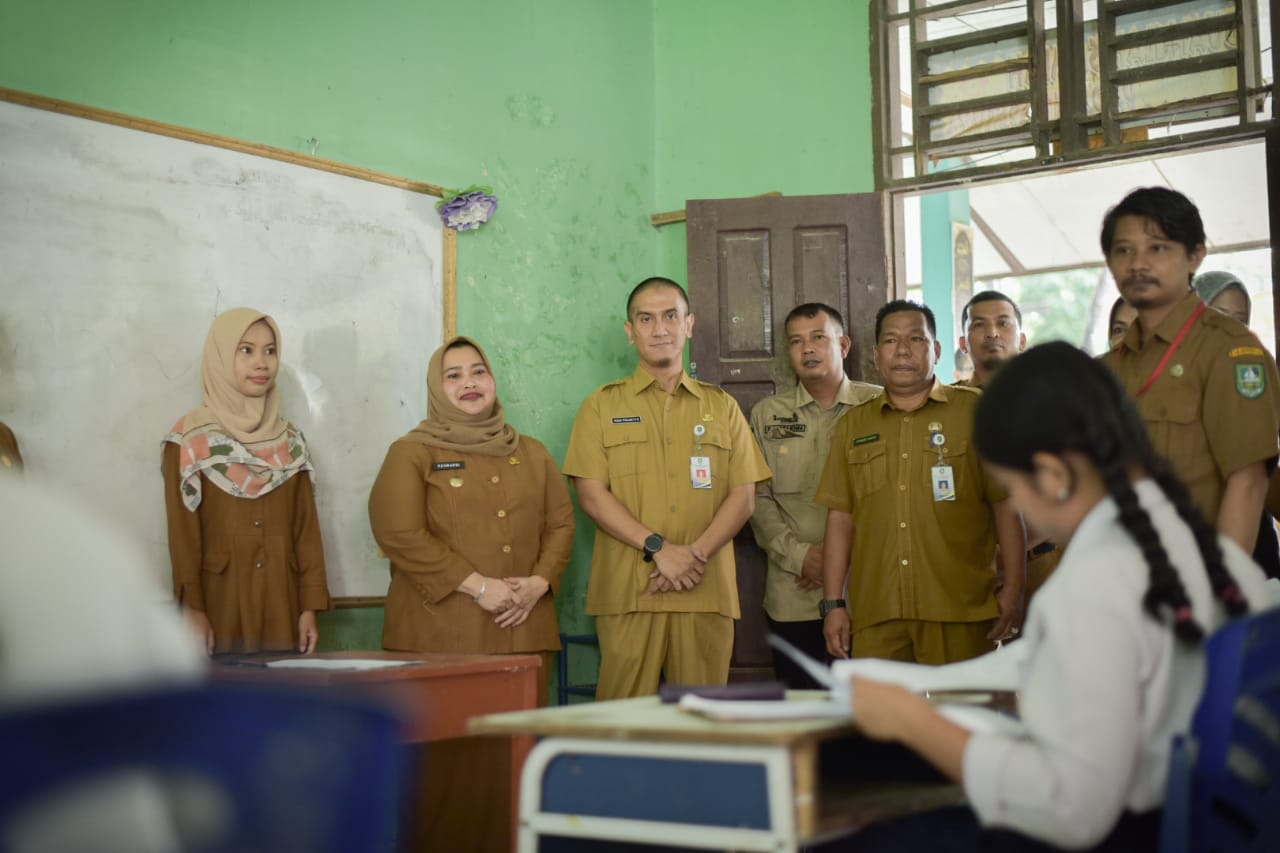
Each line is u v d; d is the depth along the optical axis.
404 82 4.20
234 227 3.62
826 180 4.98
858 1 4.99
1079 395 1.40
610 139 4.96
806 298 4.73
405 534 3.48
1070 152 4.59
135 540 3.31
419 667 2.31
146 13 3.50
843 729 1.36
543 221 4.62
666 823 1.34
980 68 4.80
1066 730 1.28
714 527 3.83
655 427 3.97
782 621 4.14
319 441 3.77
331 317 3.84
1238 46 4.34
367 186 4.00
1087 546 1.37
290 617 3.36
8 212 3.15
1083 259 8.46
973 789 1.30
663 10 5.25
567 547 3.76
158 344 3.40
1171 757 1.27
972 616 3.46
